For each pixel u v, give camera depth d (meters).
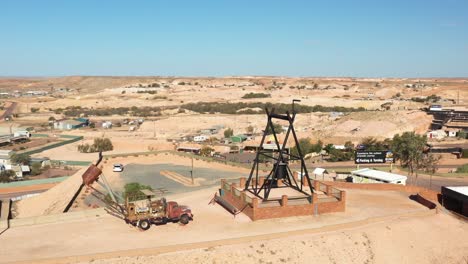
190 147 107.25
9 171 82.19
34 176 84.44
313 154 96.94
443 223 39.72
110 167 75.62
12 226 36.59
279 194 44.66
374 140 105.69
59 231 35.59
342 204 41.59
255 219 38.38
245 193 43.06
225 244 32.91
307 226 37.19
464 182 63.62
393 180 55.28
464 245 36.69
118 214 39.97
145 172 72.31
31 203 57.94
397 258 34.19
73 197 53.44
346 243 34.69
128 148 113.19
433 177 68.12
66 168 90.69
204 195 47.59
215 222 38.06
